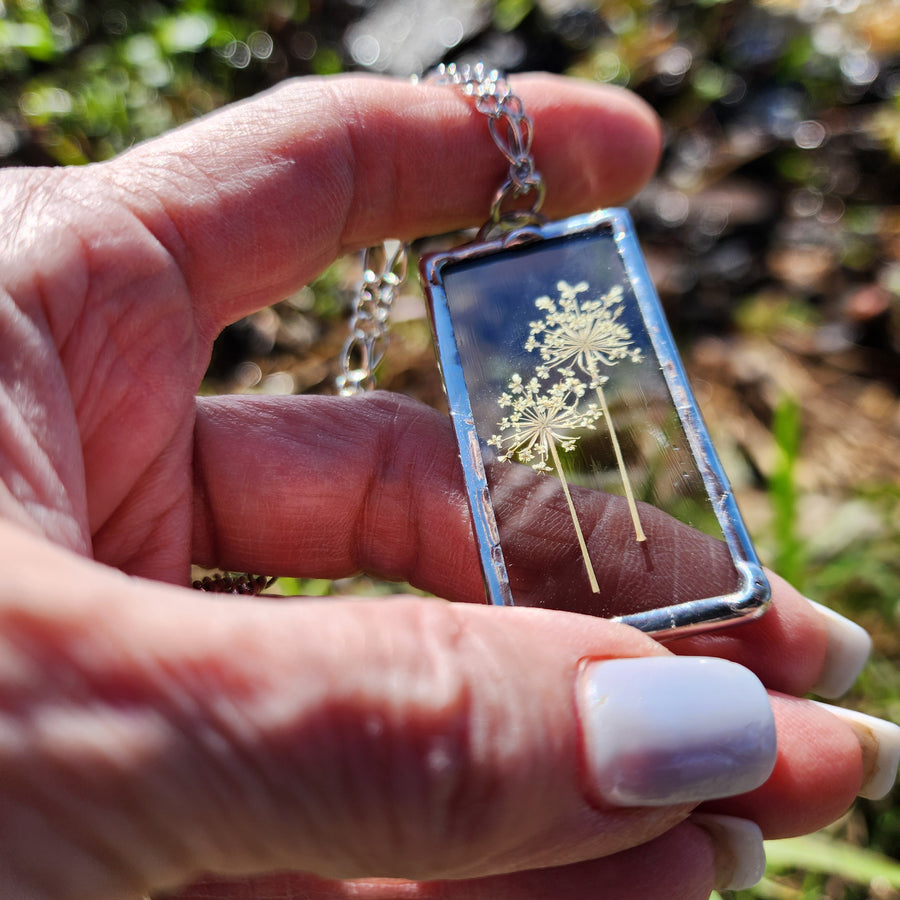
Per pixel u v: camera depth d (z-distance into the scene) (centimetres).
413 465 11
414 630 8
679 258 19
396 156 11
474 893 9
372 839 8
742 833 9
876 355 17
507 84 12
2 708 7
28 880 8
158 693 7
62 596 7
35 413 9
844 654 11
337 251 12
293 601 8
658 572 10
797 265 19
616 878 9
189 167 10
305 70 22
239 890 9
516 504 11
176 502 10
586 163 12
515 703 8
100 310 10
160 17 20
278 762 7
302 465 11
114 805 7
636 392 11
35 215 10
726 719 8
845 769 10
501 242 11
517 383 11
